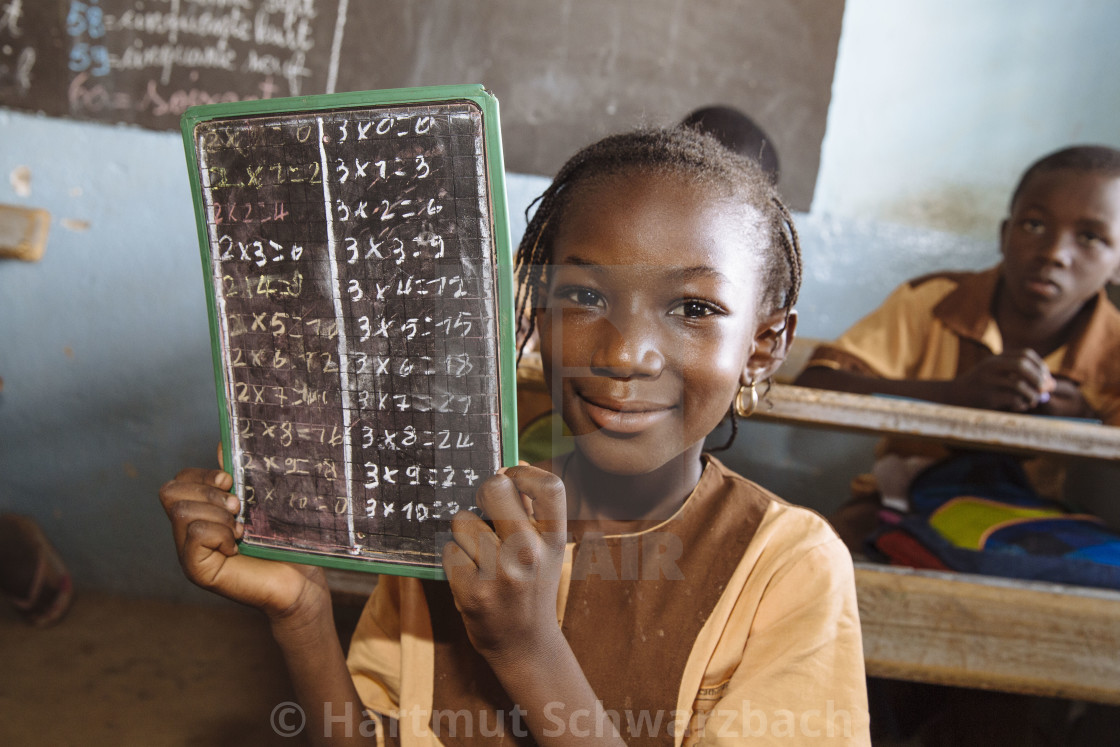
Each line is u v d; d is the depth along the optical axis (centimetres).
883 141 201
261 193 52
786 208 68
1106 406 165
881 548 138
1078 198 160
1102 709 118
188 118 53
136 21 185
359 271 52
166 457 197
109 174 188
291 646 68
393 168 50
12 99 185
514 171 197
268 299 54
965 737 105
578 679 54
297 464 56
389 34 190
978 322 177
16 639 178
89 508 198
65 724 150
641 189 58
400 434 54
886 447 171
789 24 194
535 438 68
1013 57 197
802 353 191
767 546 64
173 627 188
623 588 64
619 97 196
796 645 59
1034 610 106
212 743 147
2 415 194
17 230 182
